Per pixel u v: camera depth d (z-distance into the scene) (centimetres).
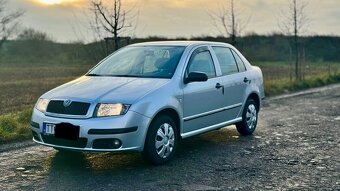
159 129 656
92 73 757
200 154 739
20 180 593
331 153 754
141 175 614
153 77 701
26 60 6147
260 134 924
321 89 2066
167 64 722
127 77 709
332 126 1027
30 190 550
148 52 767
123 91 641
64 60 5656
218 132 938
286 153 752
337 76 2578
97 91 644
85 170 641
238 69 873
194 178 602
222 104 802
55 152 749
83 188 558
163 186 567
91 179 596
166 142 669
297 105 1435
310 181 592
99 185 570
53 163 680
